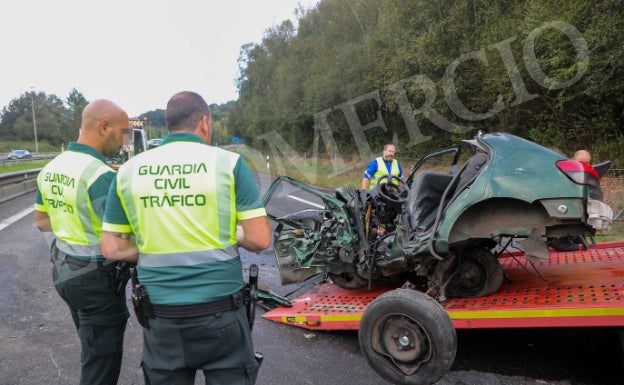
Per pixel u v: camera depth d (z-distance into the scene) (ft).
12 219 32.17
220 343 6.52
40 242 24.85
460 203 11.05
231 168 6.58
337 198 14.82
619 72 31.71
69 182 8.14
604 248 15.46
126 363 11.90
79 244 8.21
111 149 8.89
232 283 6.61
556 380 10.28
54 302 16.17
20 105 239.91
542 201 10.36
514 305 10.75
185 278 6.40
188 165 6.50
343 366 11.57
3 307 15.71
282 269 15.85
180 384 6.70
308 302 15.02
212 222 6.44
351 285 15.56
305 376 11.09
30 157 151.64
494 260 12.08
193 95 7.05
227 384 6.67
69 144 8.69
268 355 12.25
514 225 10.86
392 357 9.89
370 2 71.92
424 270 12.52
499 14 42.32
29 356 12.18
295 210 30.17
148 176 6.53
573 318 9.62
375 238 14.14
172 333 6.44
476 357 11.58
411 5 51.24
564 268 13.42
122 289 8.68
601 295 10.33
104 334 8.57
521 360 11.28
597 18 31.07
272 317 14.37
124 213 6.81
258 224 6.66
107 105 8.71
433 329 9.26
